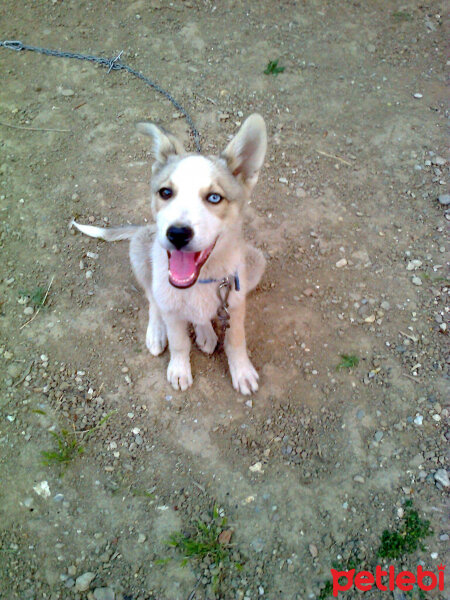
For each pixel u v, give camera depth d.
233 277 0.77
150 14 1.42
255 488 0.77
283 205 1.08
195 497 0.77
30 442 0.80
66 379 0.86
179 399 0.85
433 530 0.73
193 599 0.69
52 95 1.25
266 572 0.71
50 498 0.76
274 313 0.94
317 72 1.30
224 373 0.88
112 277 0.98
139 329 0.92
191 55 1.33
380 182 1.11
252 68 1.31
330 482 0.78
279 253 1.01
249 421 0.83
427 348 0.90
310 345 0.91
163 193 0.73
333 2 1.47
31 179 1.10
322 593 0.70
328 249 1.02
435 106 1.24
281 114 1.22
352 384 0.86
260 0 1.46
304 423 0.83
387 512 0.75
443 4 1.47
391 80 1.29
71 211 1.06
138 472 0.78
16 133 1.18
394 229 1.04
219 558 0.71
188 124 1.19
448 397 0.84
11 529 0.74
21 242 1.01
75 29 1.38
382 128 1.20
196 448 0.81
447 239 1.03
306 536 0.74
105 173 1.12
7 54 1.32
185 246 0.67
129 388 0.86
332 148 1.17
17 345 0.90
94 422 0.83
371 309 0.94
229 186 0.73
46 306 0.94
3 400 0.84
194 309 0.79
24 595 0.69
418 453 0.80
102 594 0.69
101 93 1.25
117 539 0.73
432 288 0.96
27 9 1.42
